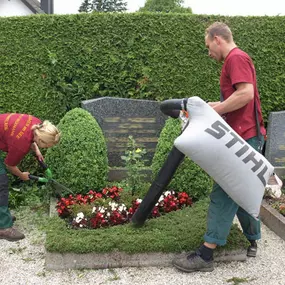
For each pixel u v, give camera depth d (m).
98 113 5.41
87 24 5.36
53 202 4.44
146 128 5.62
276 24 5.73
